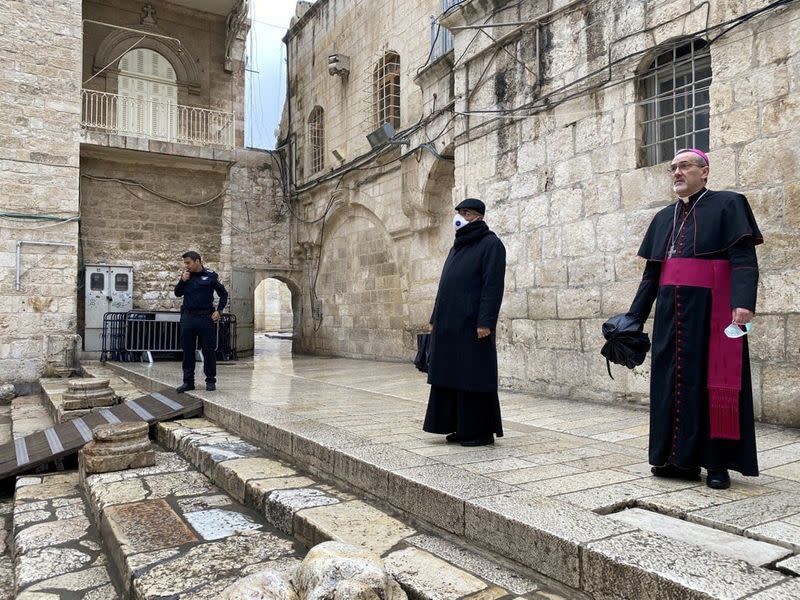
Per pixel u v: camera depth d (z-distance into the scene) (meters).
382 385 7.95
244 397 6.49
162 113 15.43
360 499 3.38
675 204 3.18
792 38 4.73
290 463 4.26
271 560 2.88
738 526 2.38
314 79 15.88
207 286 7.07
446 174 10.76
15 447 5.76
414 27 11.66
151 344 12.76
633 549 2.08
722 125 5.19
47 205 12.24
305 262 16.36
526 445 3.93
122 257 14.17
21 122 12.08
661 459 3.00
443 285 4.00
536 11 7.07
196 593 2.52
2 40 11.97
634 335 3.12
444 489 2.82
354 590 2.00
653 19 5.77
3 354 11.75
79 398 7.23
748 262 2.77
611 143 6.16
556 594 2.20
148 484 4.34
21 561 3.43
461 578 2.33
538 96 7.01
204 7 15.80
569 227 6.59
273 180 16.47
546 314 6.83
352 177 13.77
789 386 4.66
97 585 3.08
